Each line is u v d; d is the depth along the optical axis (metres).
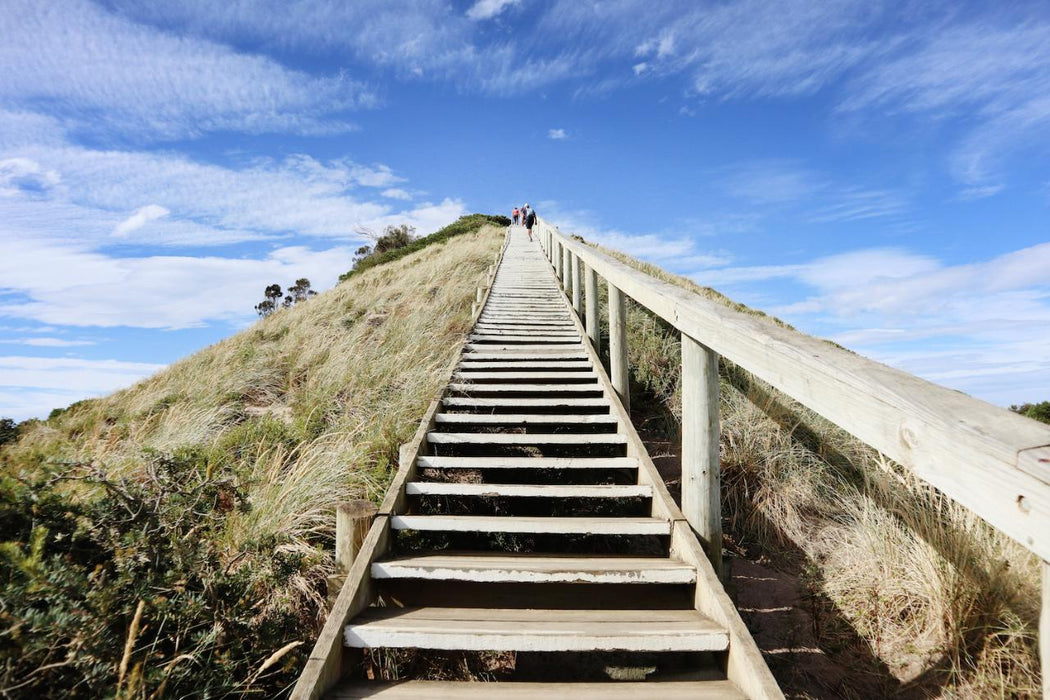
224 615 2.18
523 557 2.56
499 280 11.70
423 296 9.78
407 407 4.80
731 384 5.13
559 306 8.95
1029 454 0.91
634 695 1.81
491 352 6.09
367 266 23.58
